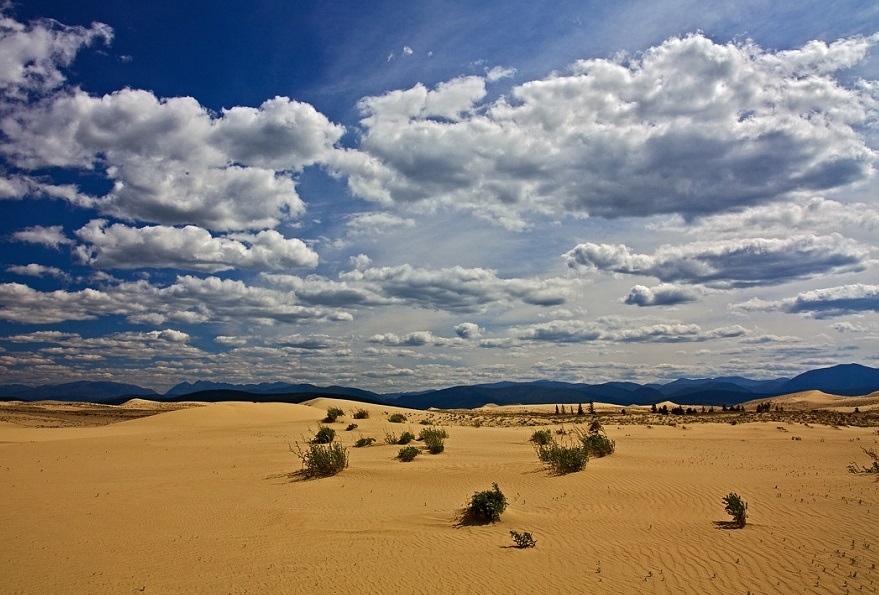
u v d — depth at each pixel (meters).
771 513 14.79
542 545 13.28
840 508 14.85
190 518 17.62
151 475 25.80
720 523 14.20
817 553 11.28
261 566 12.60
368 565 12.37
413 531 15.30
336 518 17.12
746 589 9.80
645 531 13.88
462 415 86.25
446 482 21.67
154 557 13.48
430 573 11.62
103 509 18.98
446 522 16.03
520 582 10.84
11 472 26.84
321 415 62.59
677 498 17.41
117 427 54.97
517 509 17.19
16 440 42.41
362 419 55.81
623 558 11.88
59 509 19.03
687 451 30.72
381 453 30.44
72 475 25.92
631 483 19.86
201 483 23.62
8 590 11.30
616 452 29.38
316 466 24.53
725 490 18.03
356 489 21.31
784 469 23.11
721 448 32.47
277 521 17.02
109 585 11.52
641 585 10.30
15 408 107.56
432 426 44.50
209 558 13.34
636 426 54.81
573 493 18.89
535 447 31.30
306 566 12.48
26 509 19.05
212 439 40.53
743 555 11.51
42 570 12.58
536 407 171.25
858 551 11.24
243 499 20.30
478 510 15.93
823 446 33.50
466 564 12.10
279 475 24.98
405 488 21.09
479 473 22.89
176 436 42.78
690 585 10.16
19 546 14.61
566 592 10.20
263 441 38.56
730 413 104.81
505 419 77.69
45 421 81.50
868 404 130.38
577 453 23.02
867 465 24.42
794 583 9.88
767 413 92.62
